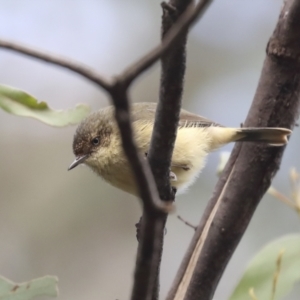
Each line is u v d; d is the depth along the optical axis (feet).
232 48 45.96
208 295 20.02
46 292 17.84
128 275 42.29
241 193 20.29
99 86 9.79
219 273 20.15
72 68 9.81
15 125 44.75
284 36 19.94
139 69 9.45
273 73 20.40
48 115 20.33
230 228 20.17
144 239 11.50
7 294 17.66
